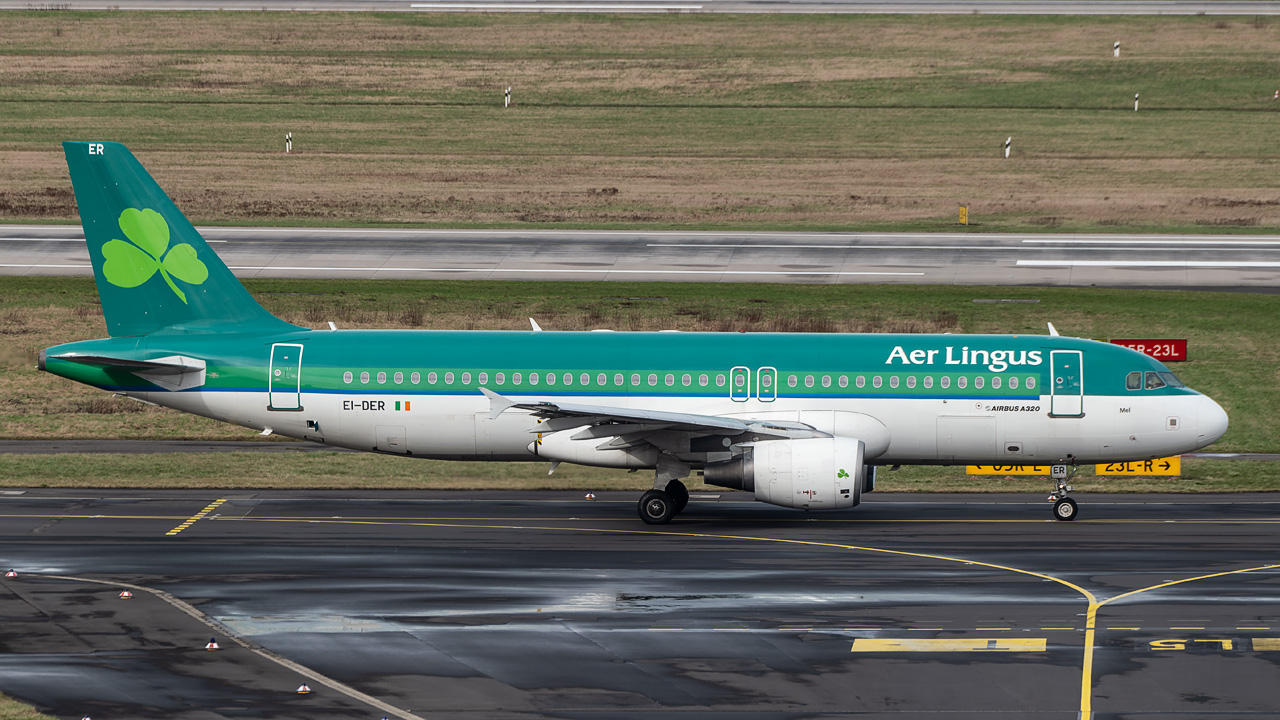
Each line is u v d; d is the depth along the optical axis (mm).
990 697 98312
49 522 158875
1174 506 174625
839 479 154750
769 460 156125
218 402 168500
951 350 165875
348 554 143375
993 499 180250
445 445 168250
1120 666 105125
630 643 110875
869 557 142625
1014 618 118312
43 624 116000
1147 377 164625
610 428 159250
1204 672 103625
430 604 122688
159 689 99438
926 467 199500
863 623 116688
